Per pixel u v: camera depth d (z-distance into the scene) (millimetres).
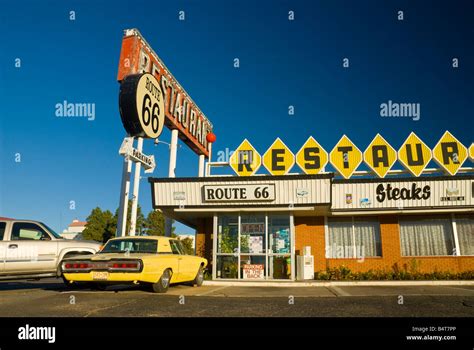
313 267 16688
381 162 18375
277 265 15617
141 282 10195
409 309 7840
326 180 15219
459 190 16094
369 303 8695
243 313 7340
